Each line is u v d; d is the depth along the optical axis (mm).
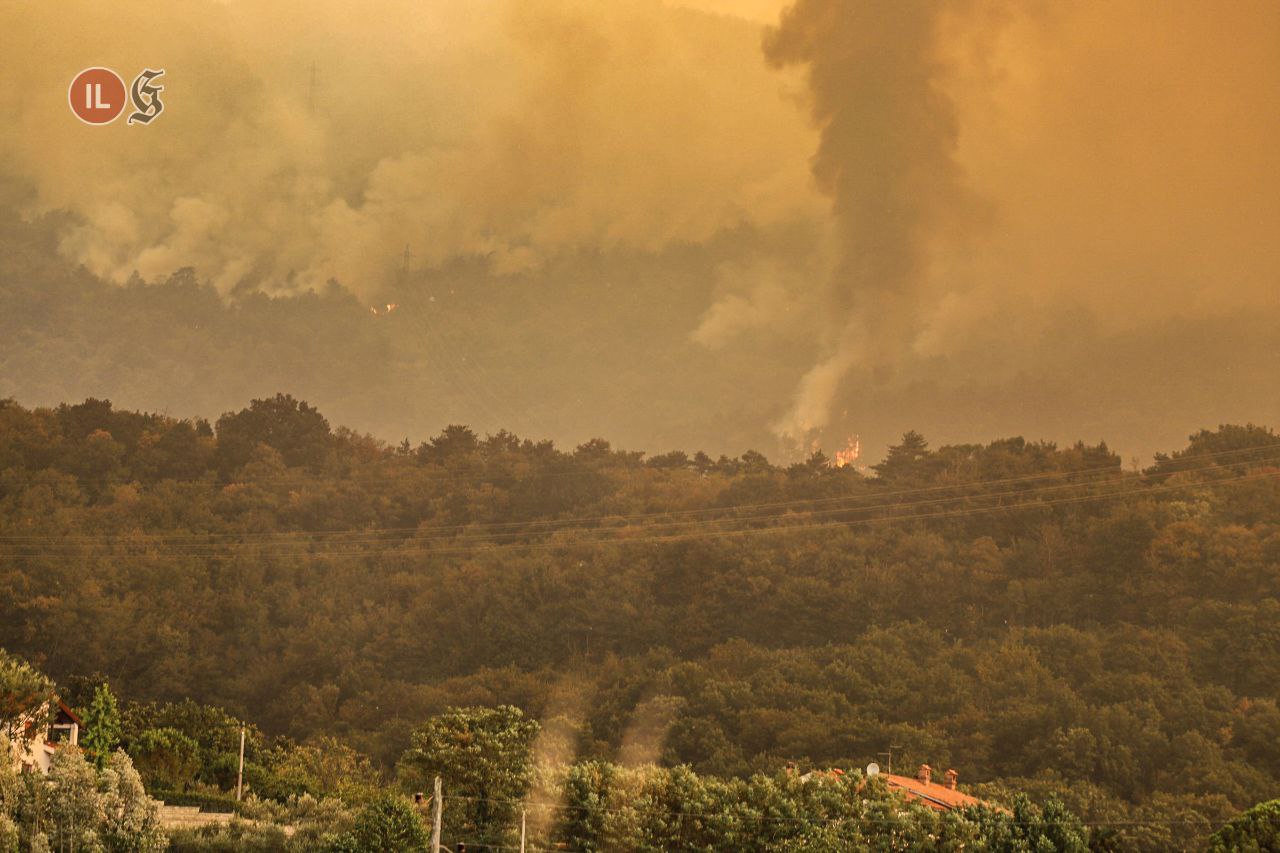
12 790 117375
